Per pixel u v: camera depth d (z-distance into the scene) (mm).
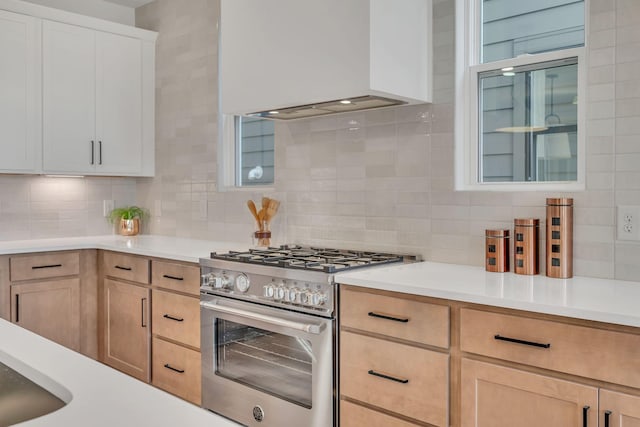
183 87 3910
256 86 2674
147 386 974
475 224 2443
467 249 2471
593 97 2092
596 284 1955
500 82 2455
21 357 1125
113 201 4242
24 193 3793
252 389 2529
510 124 2430
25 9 3459
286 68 2537
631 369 1474
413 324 1961
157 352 3141
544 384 1640
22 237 3783
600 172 2078
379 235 2781
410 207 2660
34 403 1017
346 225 2918
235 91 2779
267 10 2613
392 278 2105
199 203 3816
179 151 3957
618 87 2033
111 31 3881
